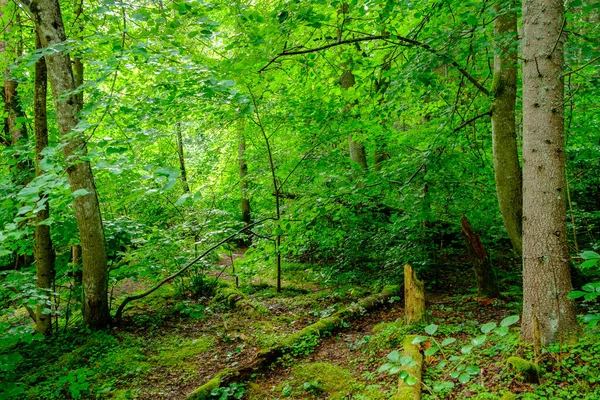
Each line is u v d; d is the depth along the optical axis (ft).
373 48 20.76
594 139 26.89
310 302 24.85
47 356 17.38
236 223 27.09
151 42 11.68
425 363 13.07
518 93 21.67
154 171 8.72
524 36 11.85
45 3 15.43
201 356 17.80
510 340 12.44
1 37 19.03
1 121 23.11
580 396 9.01
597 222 30.50
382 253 26.96
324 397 13.11
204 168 42.75
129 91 14.30
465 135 22.74
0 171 21.68
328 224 25.02
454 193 22.11
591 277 20.43
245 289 28.76
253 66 16.53
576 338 10.97
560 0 11.35
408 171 20.38
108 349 17.97
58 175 10.20
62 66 16.10
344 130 23.94
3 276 18.42
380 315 21.16
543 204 11.43
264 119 24.79
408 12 18.22
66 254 20.42
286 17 14.21
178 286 27.55
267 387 14.34
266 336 19.58
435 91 21.74
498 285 23.24
